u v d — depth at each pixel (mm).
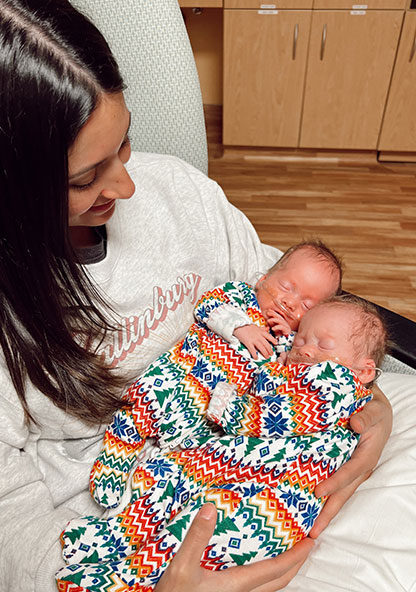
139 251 904
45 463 842
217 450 842
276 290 1092
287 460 814
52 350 729
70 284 710
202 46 3082
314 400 836
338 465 840
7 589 720
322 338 962
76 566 697
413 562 752
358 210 2613
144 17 1027
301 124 2801
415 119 2705
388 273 2242
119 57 1057
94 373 788
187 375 928
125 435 857
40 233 626
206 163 1242
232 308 986
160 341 921
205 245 1016
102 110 573
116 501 820
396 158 2936
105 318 828
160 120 1137
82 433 858
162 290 921
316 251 1122
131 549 757
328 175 2875
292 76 2635
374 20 2408
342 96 2674
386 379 1044
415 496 818
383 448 920
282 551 753
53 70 534
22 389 747
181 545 660
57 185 587
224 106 2768
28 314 688
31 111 538
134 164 957
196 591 660
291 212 2598
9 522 729
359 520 804
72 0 986
